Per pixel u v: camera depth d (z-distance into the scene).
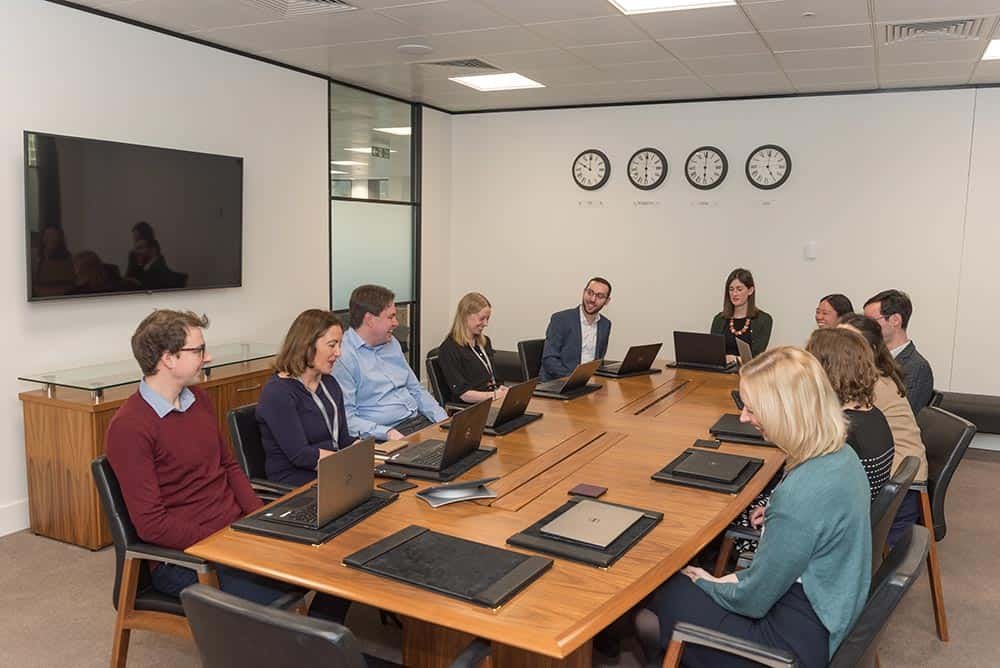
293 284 5.61
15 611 3.12
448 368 4.21
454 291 7.55
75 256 3.99
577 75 5.63
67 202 3.93
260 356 4.67
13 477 3.89
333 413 3.07
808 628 1.87
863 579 1.87
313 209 5.75
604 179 6.78
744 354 4.49
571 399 3.79
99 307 4.21
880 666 2.81
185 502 2.42
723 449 2.91
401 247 6.88
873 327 2.96
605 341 5.27
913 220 5.90
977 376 5.84
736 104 6.32
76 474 3.68
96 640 2.91
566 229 7.02
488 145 7.24
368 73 5.67
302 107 5.57
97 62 4.10
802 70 5.34
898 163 5.89
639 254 6.77
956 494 4.73
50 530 3.83
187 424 2.43
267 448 2.88
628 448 2.91
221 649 1.54
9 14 3.69
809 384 1.89
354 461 2.16
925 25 4.20
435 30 4.46
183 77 4.61
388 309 3.51
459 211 7.43
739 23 4.22
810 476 1.86
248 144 5.12
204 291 4.87
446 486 2.38
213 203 4.77
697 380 4.34
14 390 3.85
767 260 6.35
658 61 5.16
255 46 4.87
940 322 5.90
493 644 2.21
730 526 2.45
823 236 6.16
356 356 3.52
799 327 6.31
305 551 1.94
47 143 3.81
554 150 6.98
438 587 1.72
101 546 3.72
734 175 6.37
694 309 6.62
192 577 2.30
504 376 7.23
